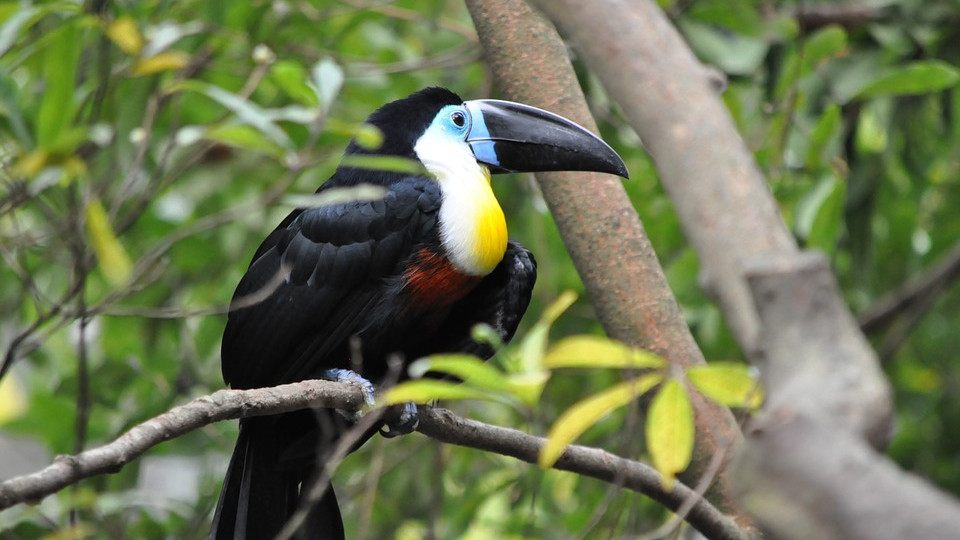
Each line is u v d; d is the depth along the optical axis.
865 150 12.88
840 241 12.91
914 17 12.16
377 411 7.36
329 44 12.55
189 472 14.13
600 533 10.01
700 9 11.16
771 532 3.21
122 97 10.38
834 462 3.12
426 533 11.57
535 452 7.85
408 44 13.87
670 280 11.52
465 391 5.54
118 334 12.66
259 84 12.40
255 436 8.67
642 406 8.09
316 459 8.71
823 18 12.20
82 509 10.49
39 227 10.62
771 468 3.22
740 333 3.56
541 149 8.84
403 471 12.79
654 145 3.75
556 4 3.90
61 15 9.64
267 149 7.05
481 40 9.22
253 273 9.21
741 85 12.34
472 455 12.64
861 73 11.94
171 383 12.28
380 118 9.55
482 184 9.23
